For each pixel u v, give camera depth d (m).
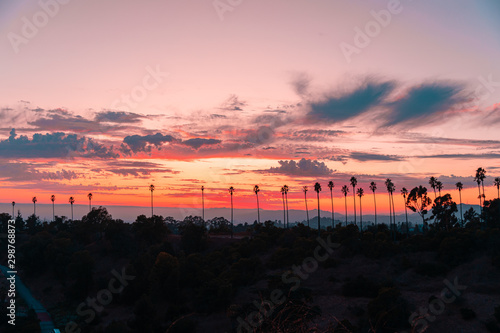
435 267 67.94
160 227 107.69
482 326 47.22
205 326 55.34
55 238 109.81
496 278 59.66
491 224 96.62
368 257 78.62
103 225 113.94
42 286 91.06
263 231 109.81
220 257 87.62
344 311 55.53
